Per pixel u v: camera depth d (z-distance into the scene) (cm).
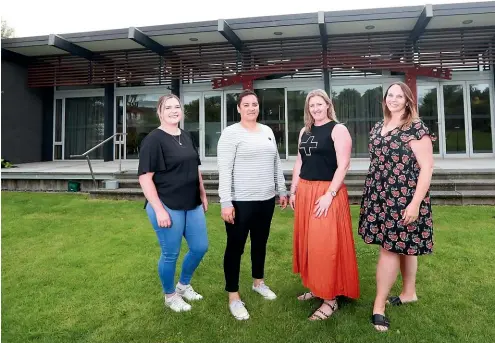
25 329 195
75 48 891
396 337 182
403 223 188
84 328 196
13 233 379
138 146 991
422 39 809
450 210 438
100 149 1018
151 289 246
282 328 194
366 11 729
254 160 216
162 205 205
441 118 858
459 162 708
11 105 929
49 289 245
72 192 644
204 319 206
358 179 570
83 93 1029
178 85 952
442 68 814
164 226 201
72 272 276
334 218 202
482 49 799
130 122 998
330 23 752
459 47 800
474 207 453
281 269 281
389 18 725
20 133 955
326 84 866
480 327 189
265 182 221
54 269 281
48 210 484
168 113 211
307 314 209
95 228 397
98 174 644
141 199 555
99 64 959
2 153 903
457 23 760
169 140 208
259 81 915
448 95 862
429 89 865
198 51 898
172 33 808
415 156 188
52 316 209
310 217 209
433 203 480
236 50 874
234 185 216
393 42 820
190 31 797
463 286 239
